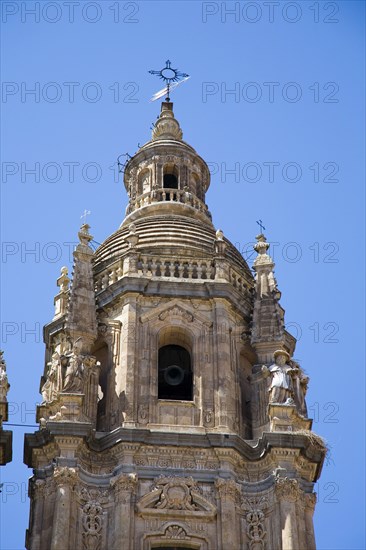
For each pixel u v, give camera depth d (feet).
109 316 429.38
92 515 382.22
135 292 426.51
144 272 435.53
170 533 378.73
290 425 400.88
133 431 392.27
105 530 380.37
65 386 402.11
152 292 428.56
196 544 378.32
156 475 387.96
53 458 392.27
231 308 431.43
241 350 428.56
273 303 434.71
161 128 513.04
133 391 405.39
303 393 417.08
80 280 433.07
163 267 436.76
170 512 381.81
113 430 395.55
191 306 428.15
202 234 456.04
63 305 448.65
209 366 416.05
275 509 385.50
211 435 393.70
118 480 384.06
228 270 438.81
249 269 456.45
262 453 395.96
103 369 423.64
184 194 482.28
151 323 423.64
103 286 436.76
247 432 410.72
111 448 392.88
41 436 394.93
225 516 381.19
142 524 379.96
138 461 390.63
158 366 425.69
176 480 387.34
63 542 371.15
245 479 394.52
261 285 440.45
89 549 377.09
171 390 420.36
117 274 436.35
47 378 429.79
